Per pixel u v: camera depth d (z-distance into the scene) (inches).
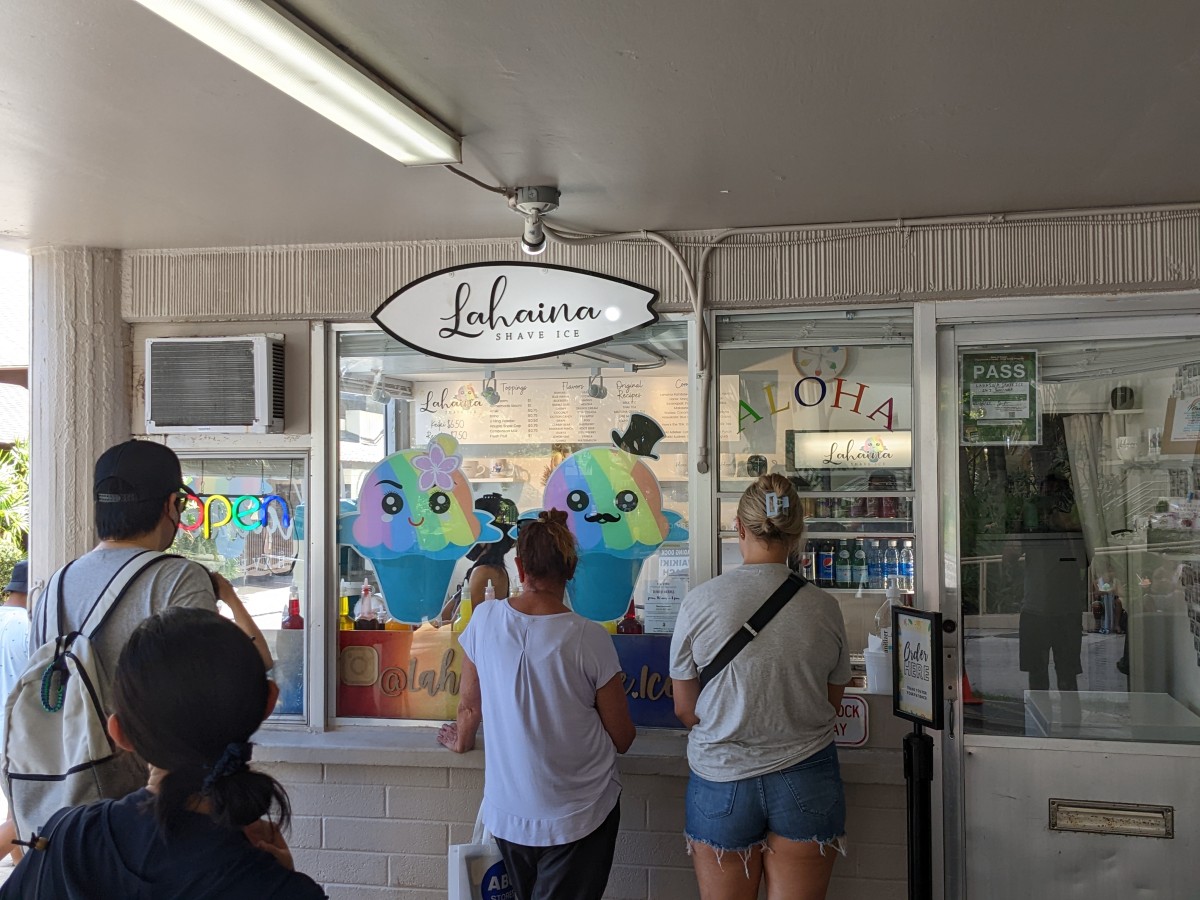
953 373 136.9
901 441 137.3
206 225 136.9
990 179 114.3
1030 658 134.9
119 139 101.1
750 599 107.3
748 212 128.6
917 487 135.6
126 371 154.0
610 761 109.8
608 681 109.3
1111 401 134.3
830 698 112.9
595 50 79.7
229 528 153.6
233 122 96.4
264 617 151.9
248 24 72.6
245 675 53.0
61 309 149.2
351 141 101.6
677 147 103.1
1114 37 77.0
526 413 146.5
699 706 108.9
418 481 149.6
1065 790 130.6
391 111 89.0
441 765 138.1
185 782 51.8
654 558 141.9
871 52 79.9
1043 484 135.6
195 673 51.6
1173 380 132.5
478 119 95.2
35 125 97.2
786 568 111.4
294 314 149.2
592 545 143.7
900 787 131.0
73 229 139.0
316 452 149.9
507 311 143.9
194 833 51.3
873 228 132.9
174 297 151.5
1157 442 133.3
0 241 146.2
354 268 147.5
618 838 136.5
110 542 93.9
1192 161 107.7
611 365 143.6
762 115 93.9
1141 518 133.7
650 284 139.6
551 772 104.8
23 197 122.5
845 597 136.8
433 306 145.6
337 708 149.9
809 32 76.4
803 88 87.4
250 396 146.9
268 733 148.1
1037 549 135.5
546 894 104.2
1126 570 134.0
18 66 83.2
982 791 132.6
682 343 141.7
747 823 104.3
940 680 102.0
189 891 50.0
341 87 83.4
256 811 52.0
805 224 134.4
